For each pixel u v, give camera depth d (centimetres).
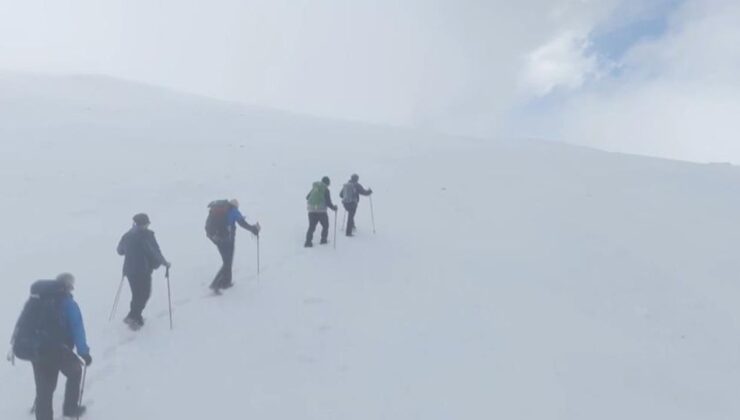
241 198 1753
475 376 876
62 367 666
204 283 1148
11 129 2211
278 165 2147
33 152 1970
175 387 800
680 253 1498
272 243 1410
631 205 1942
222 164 2081
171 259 1254
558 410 798
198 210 1609
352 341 967
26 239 1304
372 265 1329
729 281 1325
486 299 1176
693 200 2039
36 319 655
